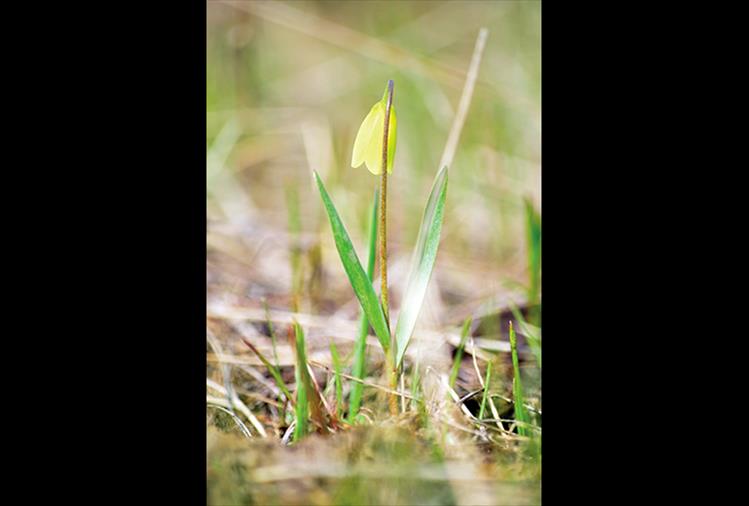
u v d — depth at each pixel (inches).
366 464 28.9
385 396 29.7
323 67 40.1
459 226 35.9
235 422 29.8
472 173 37.0
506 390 30.3
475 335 31.9
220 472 29.3
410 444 28.9
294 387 30.6
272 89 39.9
